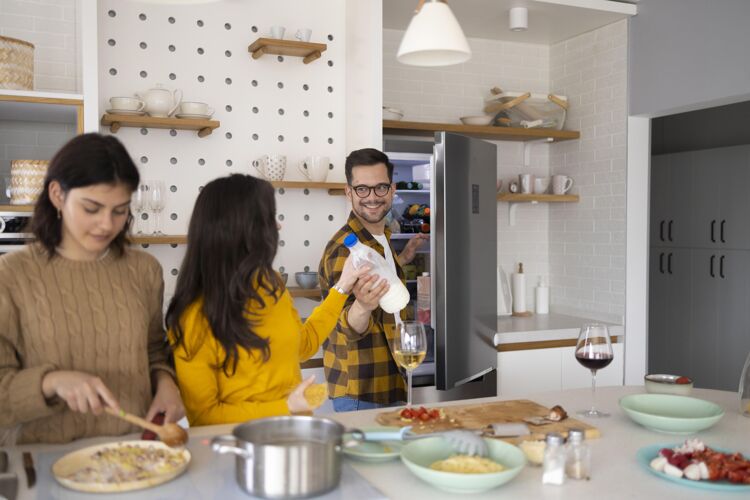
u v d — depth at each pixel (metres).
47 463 1.37
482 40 4.36
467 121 4.05
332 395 2.61
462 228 3.17
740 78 3.39
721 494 1.29
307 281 3.38
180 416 1.60
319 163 3.37
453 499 1.27
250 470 1.21
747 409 1.84
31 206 2.83
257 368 1.70
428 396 3.49
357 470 1.41
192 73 3.32
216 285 1.62
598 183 4.18
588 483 1.35
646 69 3.87
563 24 4.10
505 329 3.84
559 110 4.27
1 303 1.46
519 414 1.79
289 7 3.51
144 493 1.23
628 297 4.03
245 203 1.63
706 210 5.38
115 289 1.59
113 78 3.18
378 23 3.34
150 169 3.25
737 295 5.14
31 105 2.86
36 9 3.15
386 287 2.10
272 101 3.49
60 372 1.40
